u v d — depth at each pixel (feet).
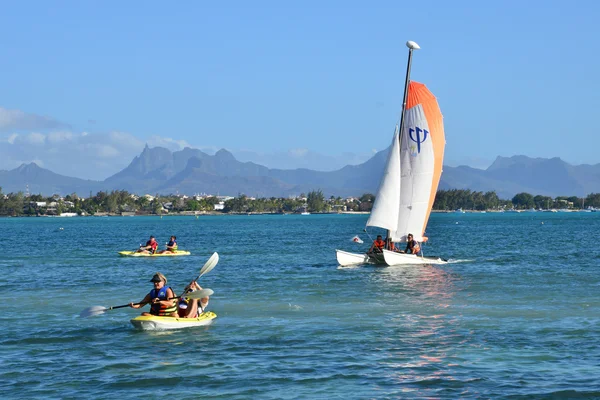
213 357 68.08
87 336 78.02
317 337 76.74
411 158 160.56
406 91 160.45
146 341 75.31
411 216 162.40
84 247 269.64
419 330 80.38
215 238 353.51
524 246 249.34
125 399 55.47
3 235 414.00
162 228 561.43
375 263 160.45
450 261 172.04
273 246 266.77
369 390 57.26
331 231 450.30
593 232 382.22
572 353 68.44
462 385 58.34
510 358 66.74
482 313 91.76
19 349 71.92
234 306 99.09
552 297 106.32
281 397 55.72
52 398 55.72
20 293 116.67
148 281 135.23
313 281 130.82
